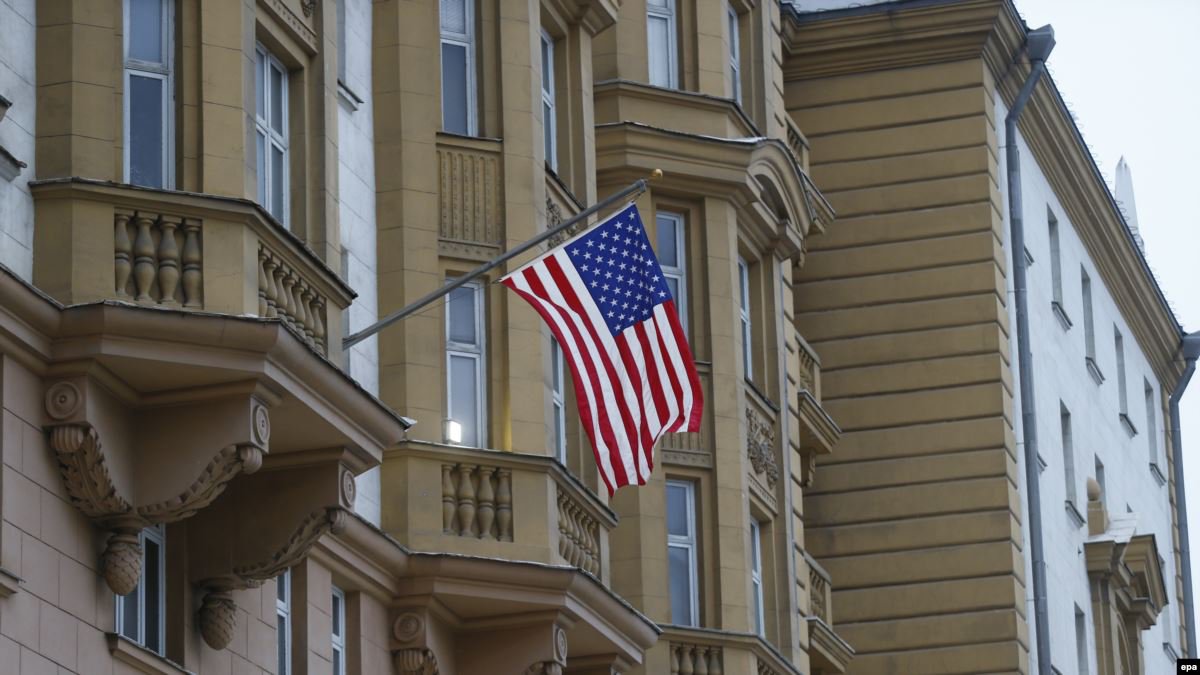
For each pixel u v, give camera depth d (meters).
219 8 46.28
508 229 56.19
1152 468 112.50
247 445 44.16
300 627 50.12
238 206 44.72
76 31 44.50
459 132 56.72
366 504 52.78
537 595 53.75
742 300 70.50
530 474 54.62
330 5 50.94
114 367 43.25
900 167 87.00
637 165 65.75
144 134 45.44
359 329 53.66
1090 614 96.31
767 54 73.38
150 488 44.12
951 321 85.75
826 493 85.62
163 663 44.72
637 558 63.59
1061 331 96.44
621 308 51.91
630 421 51.75
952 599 83.94
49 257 43.25
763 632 68.75
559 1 60.56
